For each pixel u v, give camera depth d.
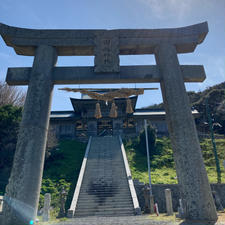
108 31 8.86
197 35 8.85
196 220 6.02
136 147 33.00
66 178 21.75
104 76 8.24
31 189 6.28
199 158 6.74
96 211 14.25
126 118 41.25
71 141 37.53
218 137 37.09
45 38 8.56
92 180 19.11
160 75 8.37
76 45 8.59
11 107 24.34
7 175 21.70
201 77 8.38
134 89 8.88
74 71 8.29
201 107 50.47
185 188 6.47
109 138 34.72
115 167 21.92
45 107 7.47
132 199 15.52
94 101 38.78
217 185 17.72
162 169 25.34
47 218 11.53
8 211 5.95
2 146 22.98
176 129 7.24
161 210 16.72
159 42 8.74
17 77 8.09
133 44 8.74
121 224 8.02
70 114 43.28
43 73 7.86
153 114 39.94
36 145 6.79
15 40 8.38
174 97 7.66
